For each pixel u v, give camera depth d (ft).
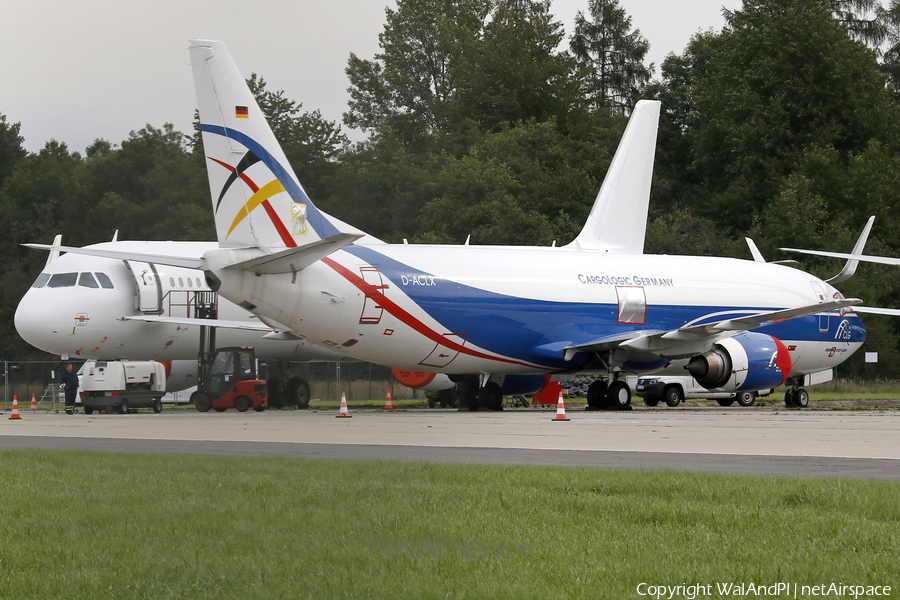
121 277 289.12
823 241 574.56
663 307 287.48
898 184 616.80
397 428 188.85
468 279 254.47
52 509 77.46
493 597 49.62
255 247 223.10
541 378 305.32
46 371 501.15
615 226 324.39
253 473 99.04
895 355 564.71
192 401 370.32
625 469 103.04
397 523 69.21
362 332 239.71
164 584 52.54
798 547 61.46
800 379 329.72
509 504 77.97
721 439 152.66
